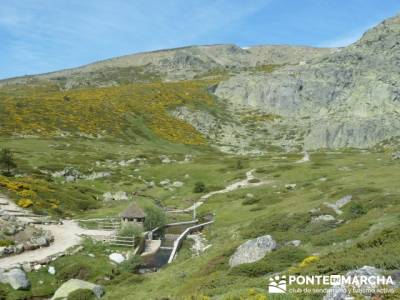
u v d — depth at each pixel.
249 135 197.12
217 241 55.56
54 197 75.06
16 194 68.31
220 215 71.00
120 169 111.00
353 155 131.62
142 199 89.19
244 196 82.50
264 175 102.00
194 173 109.44
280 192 79.88
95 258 45.94
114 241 51.81
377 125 180.12
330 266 25.03
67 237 52.81
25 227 50.75
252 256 37.28
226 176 104.94
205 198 88.25
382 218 39.31
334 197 57.84
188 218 74.38
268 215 57.16
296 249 35.56
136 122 183.12
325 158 125.69
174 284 36.97
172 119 199.88
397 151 124.62
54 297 35.84
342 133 181.62
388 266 22.56
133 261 46.03
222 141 186.88
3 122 144.88
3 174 85.56
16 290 36.72
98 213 72.62
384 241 28.45
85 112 175.75
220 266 38.38
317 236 39.94
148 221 62.78
